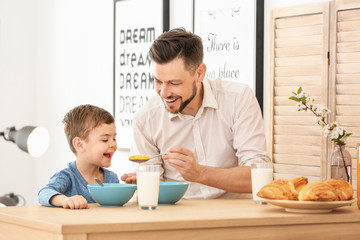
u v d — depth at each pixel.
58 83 4.42
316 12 2.74
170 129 2.26
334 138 2.09
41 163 4.57
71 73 4.31
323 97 2.72
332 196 1.57
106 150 2.21
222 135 2.22
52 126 4.46
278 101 2.90
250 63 3.08
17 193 4.51
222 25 3.23
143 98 3.69
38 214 1.54
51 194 1.75
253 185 1.83
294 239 1.54
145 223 1.37
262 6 3.05
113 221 1.37
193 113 2.23
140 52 3.72
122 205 1.77
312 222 1.55
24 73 4.55
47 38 4.52
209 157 2.24
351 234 1.62
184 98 1.99
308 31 2.78
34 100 4.61
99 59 4.07
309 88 2.77
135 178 2.02
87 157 2.20
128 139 3.80
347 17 2.64
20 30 4.53
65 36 4.36
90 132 2.19
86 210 1.64
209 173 1.95
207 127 2.24
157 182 1.67
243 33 3.12
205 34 3.33
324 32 2.71
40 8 4.58
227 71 3.21
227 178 1.96
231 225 1.46
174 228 1.40
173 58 1.91
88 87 4.18
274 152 2.92
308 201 1.56
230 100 2.21
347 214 1.61
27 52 4.57
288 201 1.57
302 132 2.79
